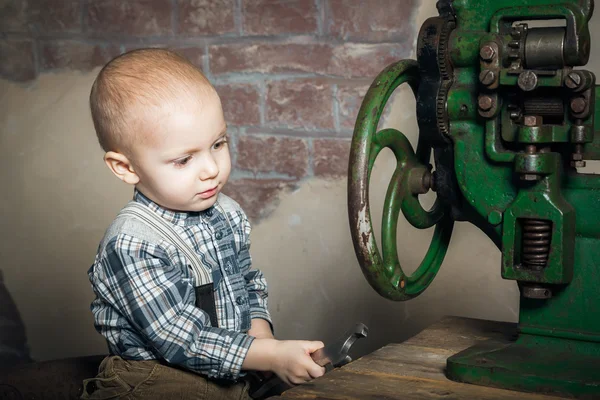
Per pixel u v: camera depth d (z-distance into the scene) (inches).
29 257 84.4
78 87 81.8
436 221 49.5
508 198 42.8
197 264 49.1
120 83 46.6
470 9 43.3
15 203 84.4
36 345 85.0
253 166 75.5
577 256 42.4
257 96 74.6
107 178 81.8
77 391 56.7
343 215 73.0
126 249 47.3
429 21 44.1
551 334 43.1
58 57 81.9
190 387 47.7
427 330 50.8
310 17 72.1
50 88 82.7
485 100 41.9
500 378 39.9
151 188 47.6
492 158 42.5
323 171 73.3
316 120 73.0
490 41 41.2
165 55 48.1
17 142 83.7
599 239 41.9
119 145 47.3
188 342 46.4
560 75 39.6
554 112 41.1
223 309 50.0
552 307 43.3
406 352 46.1
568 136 40.7
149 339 46.6
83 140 82.0
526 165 40.4
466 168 43.8
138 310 46.6
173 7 76.9
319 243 74.1
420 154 49.3
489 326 51.5
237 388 48.8
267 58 74.0
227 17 75.0
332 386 40.0
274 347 45.8
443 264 69.9
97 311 49.6
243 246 53.3
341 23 71.2
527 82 39.8
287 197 74.8
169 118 45.8
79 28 80.9
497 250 68.2
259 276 54.5
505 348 43.5
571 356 42.1
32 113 83.2
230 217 52.6
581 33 39.6
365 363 44.0
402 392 39.3
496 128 42.7
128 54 48.5
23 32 82.5
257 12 73.9
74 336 84.0
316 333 75.0
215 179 47.5
